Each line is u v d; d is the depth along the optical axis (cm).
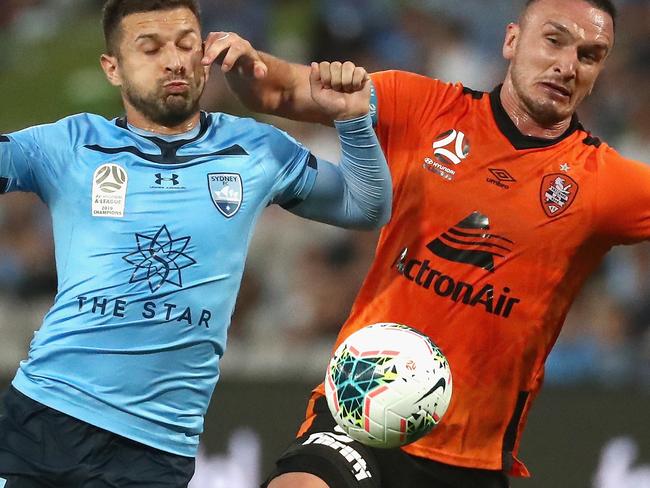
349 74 1538
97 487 1459
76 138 1516
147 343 1465
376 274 1716
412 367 1470
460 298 1655
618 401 2386
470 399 1667
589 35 1658
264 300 3369
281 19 4591
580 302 3250
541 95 1661
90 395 1459
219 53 1545
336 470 1603
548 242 1656
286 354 2911
